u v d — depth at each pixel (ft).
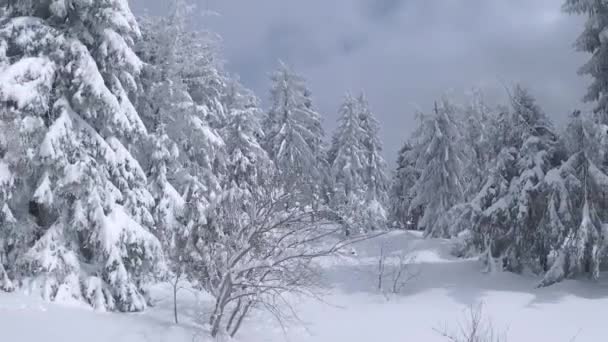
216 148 64.44
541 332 44.93
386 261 80.84
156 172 53.42
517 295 55.77
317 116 130.82
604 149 55.31
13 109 36.45
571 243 57.52
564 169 58.29
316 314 56.59
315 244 47.42
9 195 36.91
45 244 38.34
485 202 68.80
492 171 68.33
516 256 65.46
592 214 56.13
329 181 123.65
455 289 61.57
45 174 38.65
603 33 56.29
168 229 50.70
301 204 41.63
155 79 58.90
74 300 38.11
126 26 40.75
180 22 59.21
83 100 40.55
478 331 45.14
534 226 63.10
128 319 38.17
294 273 40.75
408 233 107.55
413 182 135.03
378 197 130.41
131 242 41.47
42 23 39.86
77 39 40.22
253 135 88.02
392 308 58.65
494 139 69.92
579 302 51.03
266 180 41.55
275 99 119.85
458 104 104.73
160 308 46.21
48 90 38.45
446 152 102.63
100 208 40.01
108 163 41.78
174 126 59.06
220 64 68.18
